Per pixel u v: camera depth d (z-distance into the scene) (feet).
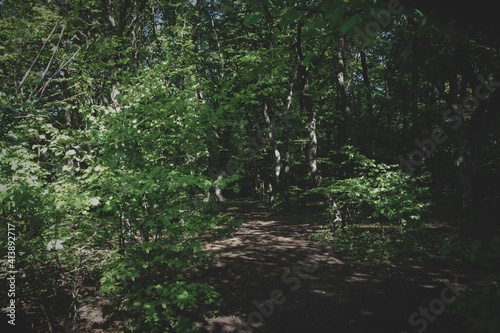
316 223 38.24
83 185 11.48
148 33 42.37
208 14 47.37
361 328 12.85
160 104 13.07
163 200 12.56
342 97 29.91
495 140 39.32
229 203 74.23
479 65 30.58
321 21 5.29
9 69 22.18
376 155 36.55
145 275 13.17
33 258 10.87
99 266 11.66
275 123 48.98
